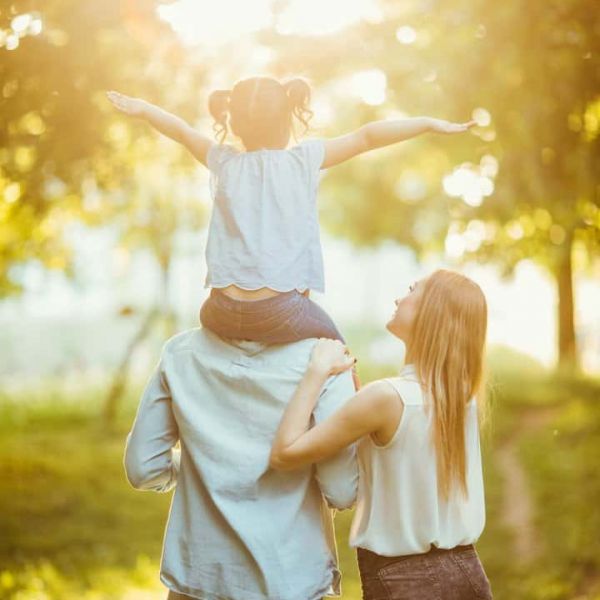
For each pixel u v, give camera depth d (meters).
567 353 40.56
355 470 5.92
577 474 21.73
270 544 5.71
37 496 21.73
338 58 14.38
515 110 14.34
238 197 5.81
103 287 41.22
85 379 43.06
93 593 14.53
